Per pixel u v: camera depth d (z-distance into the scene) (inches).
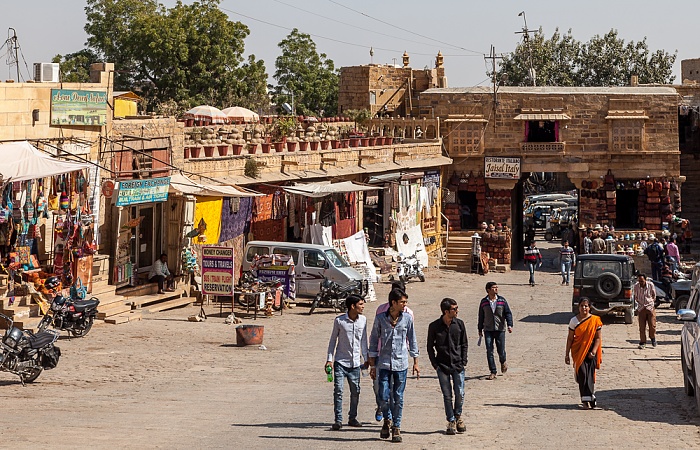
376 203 1737.2
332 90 3166.8
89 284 1037.8
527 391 692.1
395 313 502.0
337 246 1466.5
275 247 1263.5
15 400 614.2
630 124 2018.9
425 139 2022.6
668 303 1385.3
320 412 582.6
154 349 880.9
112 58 2623.0
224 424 527.8
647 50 3491.6
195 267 1230.3
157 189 1116.5
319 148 1576.0
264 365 821.2
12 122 956.6
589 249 1900.8
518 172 2023.9
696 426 544.1
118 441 465.7
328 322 1117.1
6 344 681.0
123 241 1129.4
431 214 1952.5
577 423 550.6
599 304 1149.7
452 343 514.9
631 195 2082.9
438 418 567.2
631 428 534.9
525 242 2364.7
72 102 1031.6
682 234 2025.1
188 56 2568.9
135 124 1151.0
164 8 2711.6
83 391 663.1
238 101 2573.8
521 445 478.3
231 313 1092.5
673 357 880.9
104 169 1016.2
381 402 498.0
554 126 2042.3
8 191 883.4
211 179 1250.0
